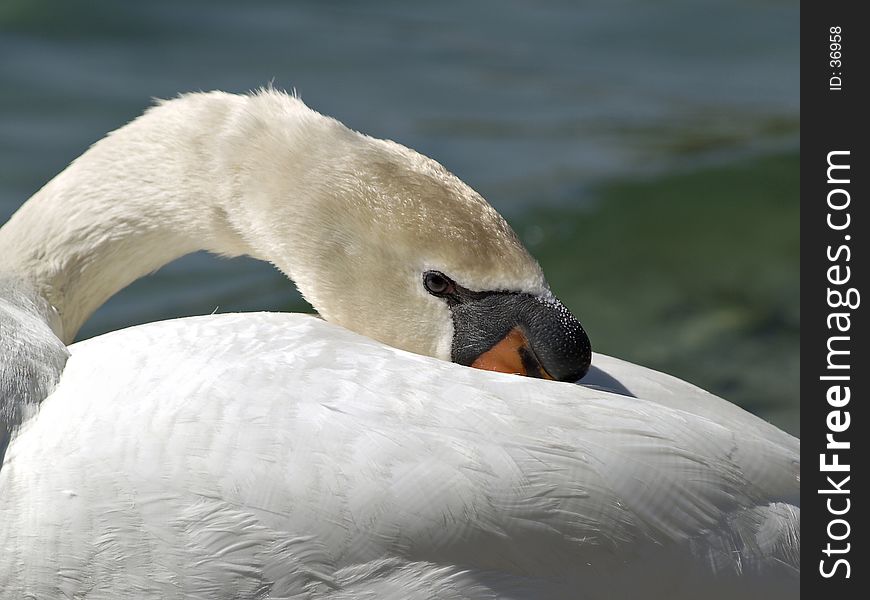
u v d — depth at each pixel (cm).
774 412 1256
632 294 1512
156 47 2189
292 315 819
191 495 710
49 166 1762
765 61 2328
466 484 704
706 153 1955
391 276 837
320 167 862
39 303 931
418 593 700
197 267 1653
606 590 715
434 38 2372
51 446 738
